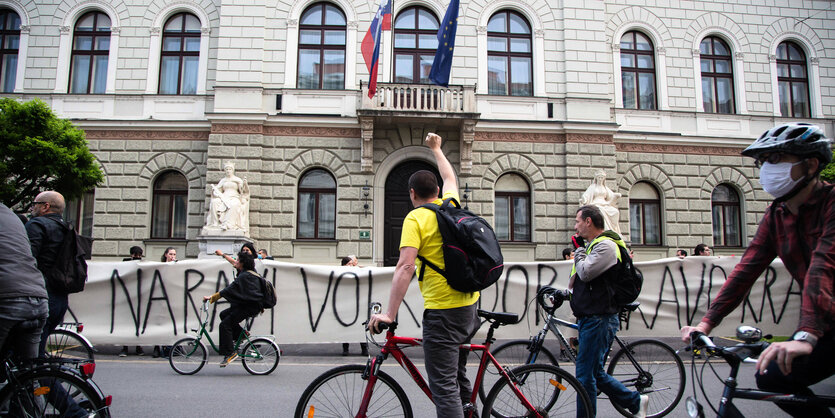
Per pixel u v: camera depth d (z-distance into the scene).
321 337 8.75
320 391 3.54
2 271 3.85
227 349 7.07
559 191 15.64
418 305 8.84
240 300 7.09
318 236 15.16
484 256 3.36
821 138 2.60
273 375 7.13
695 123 16.98
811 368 2.56
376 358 3.61
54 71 15.72
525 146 15.72
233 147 14.93
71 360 3.88
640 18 17.23
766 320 8.81
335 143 15.26
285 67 15.54
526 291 8.90
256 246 14.69
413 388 6.46
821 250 2.46
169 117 15.59
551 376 4.05
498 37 16.44
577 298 4.46
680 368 5.27
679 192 16.52
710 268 8.91
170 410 5.27
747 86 17.38
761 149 2.73
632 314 8.73
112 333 8.56
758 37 17.61
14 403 3.74
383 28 14.47
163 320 8.66
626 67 17.19
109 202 15.18
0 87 15.85
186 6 16.05
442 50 13.89
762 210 16.70
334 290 8.89
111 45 15.82
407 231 3.41
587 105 16.02
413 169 15.59
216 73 15.24
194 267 8.84
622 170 16.41
